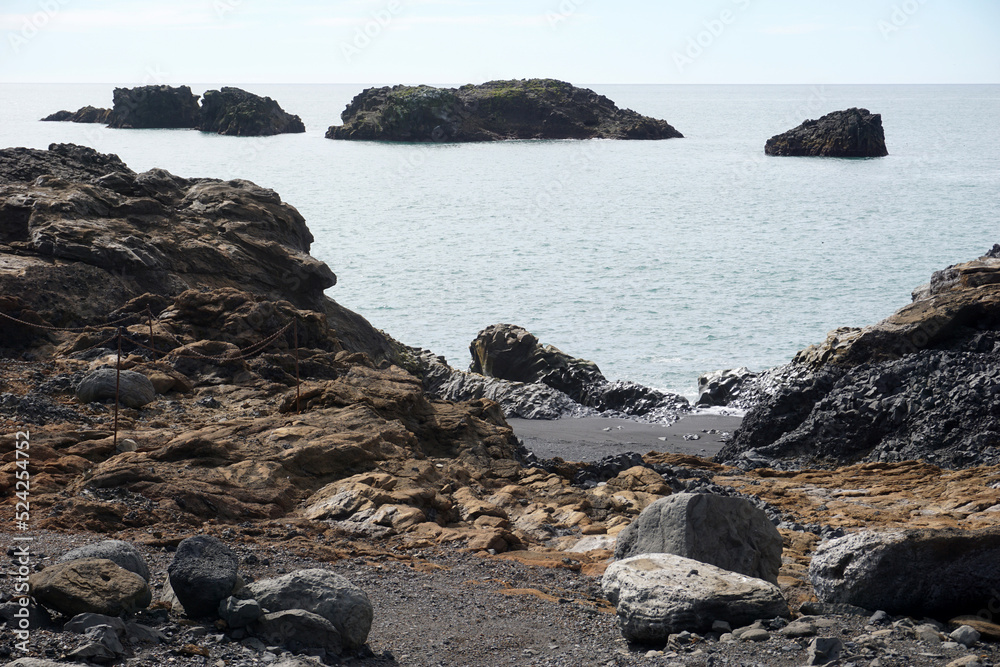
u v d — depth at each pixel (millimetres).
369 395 19703
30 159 34594
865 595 8234
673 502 9820
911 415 25703
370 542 12305
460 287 68125
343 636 7566
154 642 7020
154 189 34625
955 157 191875
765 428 29141
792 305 60312
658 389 41406
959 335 28281
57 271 26984
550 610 9383
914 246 85938
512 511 15062
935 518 15516
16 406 17328
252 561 10430
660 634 7906
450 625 8750
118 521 12000
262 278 32844
